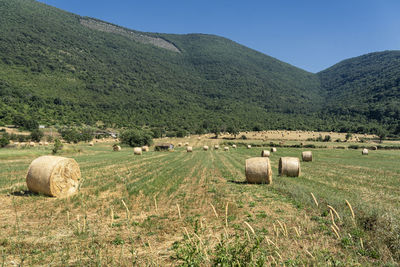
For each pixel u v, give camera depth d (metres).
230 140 103.06
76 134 90.06
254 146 79.69
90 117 151.88
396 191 14.62
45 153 39.81
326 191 13.77
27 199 11.91
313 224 8.45
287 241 6.93
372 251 6.26
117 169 23.86
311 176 21.09
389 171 24.75
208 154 51.09
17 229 7.96
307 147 74.56
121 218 9.27
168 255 6.18
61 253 6.29
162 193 13.55
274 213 9.97
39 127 104.00
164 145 66.31
